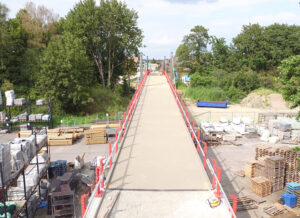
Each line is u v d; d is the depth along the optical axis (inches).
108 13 1788.9
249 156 889.5
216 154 906.7
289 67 606.9
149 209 252.7
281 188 649.0
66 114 1518.2
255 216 527.5
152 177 314.3
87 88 1612.9
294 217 521.7
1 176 371.9
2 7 1715.1
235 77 2420.0
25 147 466.9
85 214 229.9
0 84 1665.8
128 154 387.5
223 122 1347.2
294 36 2780.5
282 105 1784.0
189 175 320.5
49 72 1371.8
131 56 2082.9
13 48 1780.3
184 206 257.4
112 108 1700.3
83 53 1582.2
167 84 1191.6
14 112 1418.6
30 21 2055.9
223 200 263.9
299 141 1060.5
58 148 979.9
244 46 2923.2
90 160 836.6
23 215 495.2
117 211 249.3
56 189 548.1
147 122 571.5
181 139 456.8
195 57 3053.6
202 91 2010.3
